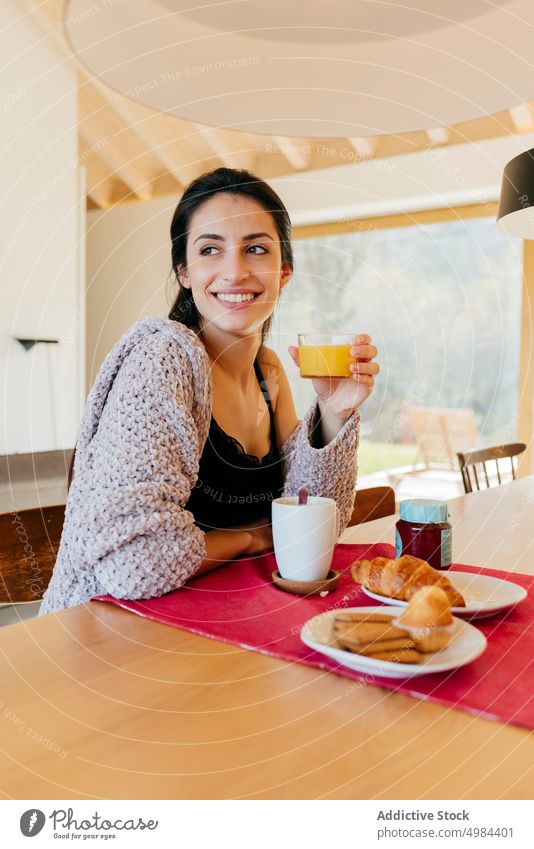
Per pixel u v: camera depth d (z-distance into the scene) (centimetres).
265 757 41
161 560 71
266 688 51
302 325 523
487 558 92
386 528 110
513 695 49
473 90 81
